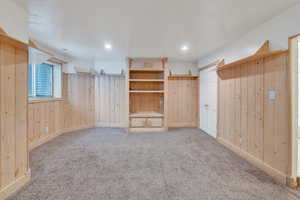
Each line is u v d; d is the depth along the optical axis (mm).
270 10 1972
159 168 2400
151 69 4660
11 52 1741
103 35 2869
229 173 2250
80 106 4914
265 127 2279
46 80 4098
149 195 1769
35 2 1790
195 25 2430
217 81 3705
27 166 2004
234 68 3055
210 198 1724
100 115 5293
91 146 3361
